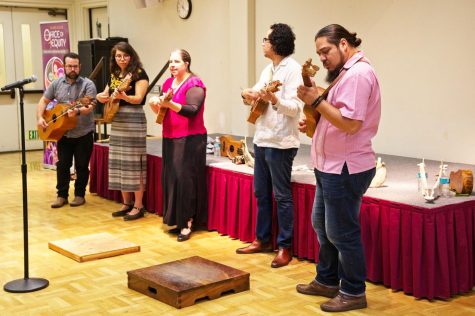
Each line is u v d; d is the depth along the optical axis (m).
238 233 4.72
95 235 4.72
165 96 4.39
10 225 5.23
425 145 5.48
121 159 5.24
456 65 5.18
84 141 5.86
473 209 3.67
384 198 3.69
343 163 3.11
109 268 4.10
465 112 5.17
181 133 4.69
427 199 3.60
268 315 3.31
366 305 3.40
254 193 4.33
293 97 3.93
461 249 3.61
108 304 3.48
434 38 5.30
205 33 7.73
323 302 3.48
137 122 5.20
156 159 5.45
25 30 9.73
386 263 3.69
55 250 4.48
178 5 8.06
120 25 9.15
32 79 3.61
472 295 3.65
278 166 4.07
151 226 5.18
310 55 6.36
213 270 3.73
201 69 7.86
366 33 5.80
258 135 4.13
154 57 8.62
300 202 4.17
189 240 4.75
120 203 6.02
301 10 6.38
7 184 7.06
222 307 3.42
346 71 3.05
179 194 4.76
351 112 2.97
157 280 3.56
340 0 5.98
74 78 5.75
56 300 3.54
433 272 3.50
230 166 4.84
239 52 7.07
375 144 5.88
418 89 5.47
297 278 3.89
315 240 4.11
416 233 3.49
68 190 6.11
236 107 7.21
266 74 4.13
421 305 3.46
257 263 4.19
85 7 9.98
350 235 3.22
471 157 5.17
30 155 9.44
